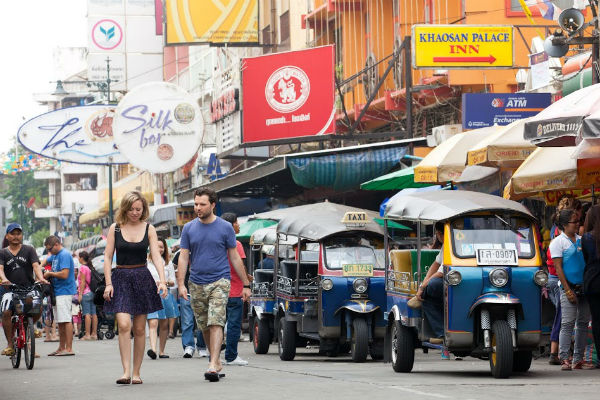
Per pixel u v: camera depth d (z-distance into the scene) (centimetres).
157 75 8750
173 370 1889
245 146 4738
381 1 4291
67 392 1491
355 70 4647
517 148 2156
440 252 1688
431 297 1667
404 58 3962
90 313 3556
